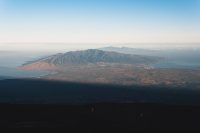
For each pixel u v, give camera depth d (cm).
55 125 5162
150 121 5638
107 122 5506
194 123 5534
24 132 4638
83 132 4747
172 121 5650
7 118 5769
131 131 4934
